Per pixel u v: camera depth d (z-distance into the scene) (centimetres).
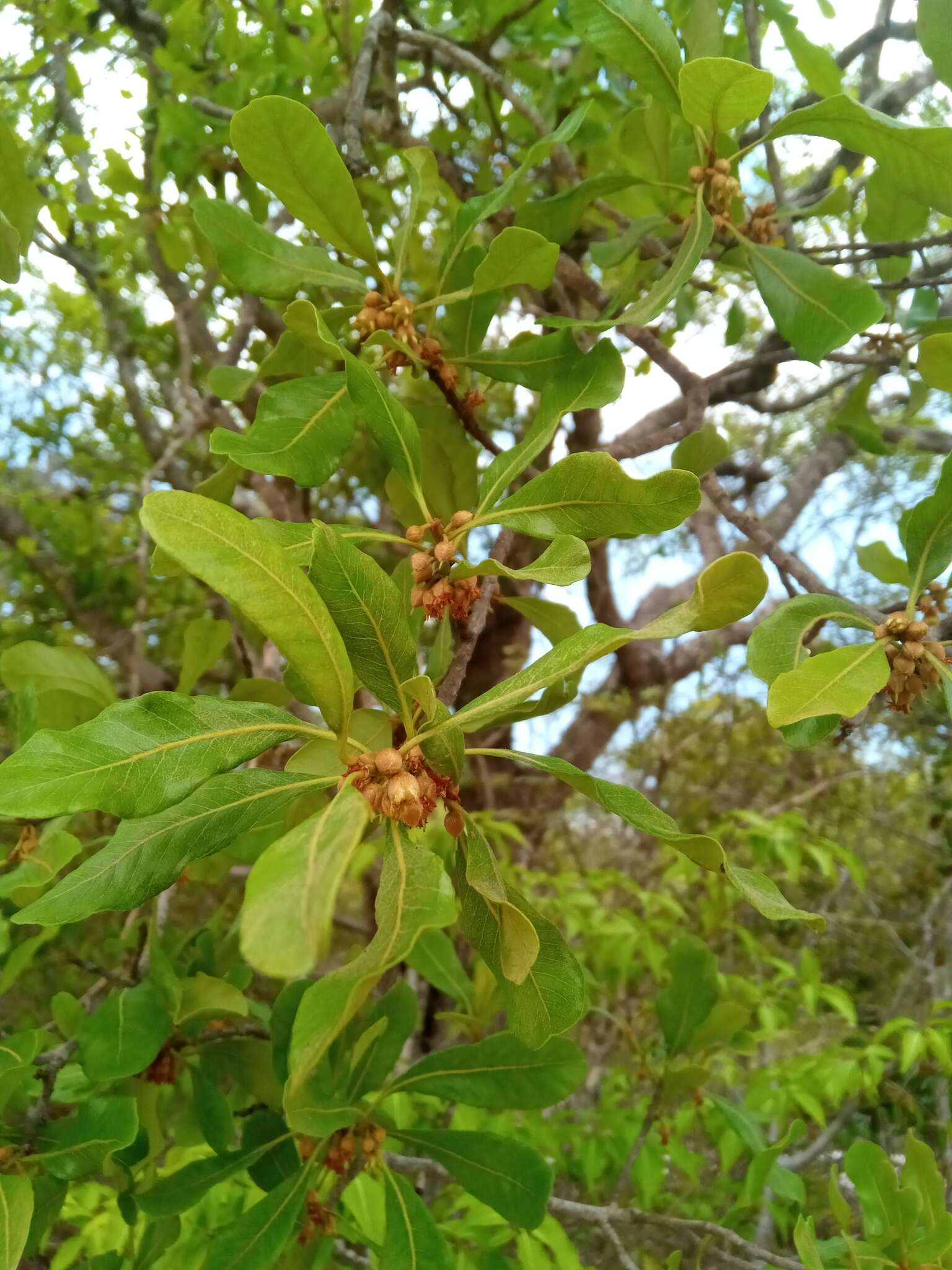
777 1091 60
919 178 31
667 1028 50
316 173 30
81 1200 52
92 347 111
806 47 43
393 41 50
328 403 31
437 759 24
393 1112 47
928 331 43
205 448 104
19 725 38
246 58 67
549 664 22
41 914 25
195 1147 52
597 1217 45
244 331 67
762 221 40
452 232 36
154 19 68
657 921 71
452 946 51
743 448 112
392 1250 32
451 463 40
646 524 27
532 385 36
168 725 23
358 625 23
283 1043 36
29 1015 70
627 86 58
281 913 17
